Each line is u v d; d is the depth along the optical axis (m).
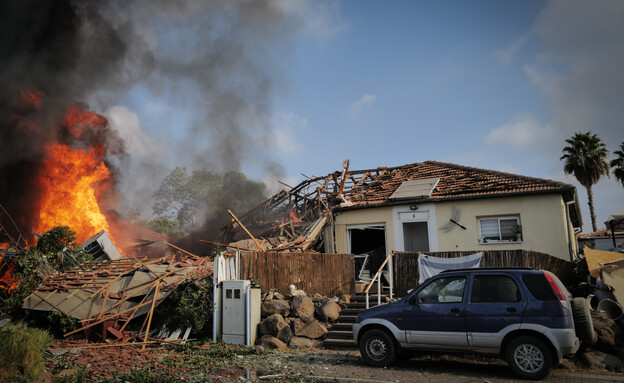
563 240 13.62
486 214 14.89
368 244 17.97
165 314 11.70
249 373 7.48
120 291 12.04
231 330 10.94
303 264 13.14
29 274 13.52
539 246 13.92
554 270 11.48
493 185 15.69
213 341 10.83
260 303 11.51
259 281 12.60
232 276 11.98
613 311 9.12
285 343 10.53
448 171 19.00
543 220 14.00
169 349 10.16
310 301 11.59
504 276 7.41
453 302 7.62
